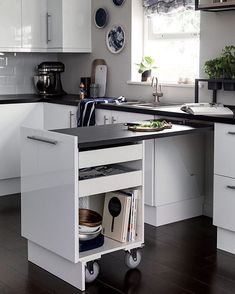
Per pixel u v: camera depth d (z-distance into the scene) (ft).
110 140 10.74
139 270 11.62
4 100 16.25
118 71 16.88
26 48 17.17
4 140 16.42
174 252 12.49
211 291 10.80
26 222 11.80
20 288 10.91
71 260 10.76
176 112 13.15
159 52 16.38
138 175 11.41
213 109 13.03
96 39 17.43
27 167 11.55
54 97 17.29
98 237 11.34
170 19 16.01
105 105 15.03
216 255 12.35
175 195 14.29
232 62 13.66
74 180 10.51
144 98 16.19
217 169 12.46
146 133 11.40
